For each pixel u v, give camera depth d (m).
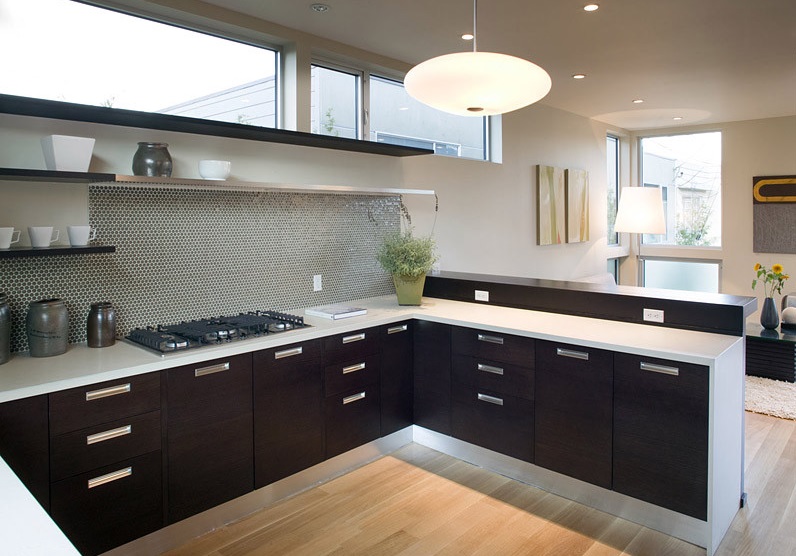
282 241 3.56
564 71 4.60
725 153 7.05
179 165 3.07
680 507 2.46
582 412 2.77
